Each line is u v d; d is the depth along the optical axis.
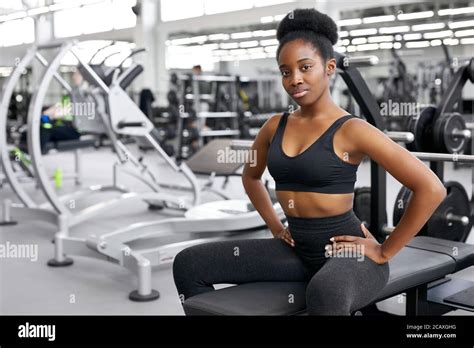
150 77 12.15
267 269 1.31
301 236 1.27
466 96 8.40
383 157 1.16
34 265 2.82
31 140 3.20
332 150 1.18
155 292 2.37
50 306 2.21
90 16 12.95
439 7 9.23
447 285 2.02
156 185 4.21
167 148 3.79
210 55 14.11
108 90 3.51
